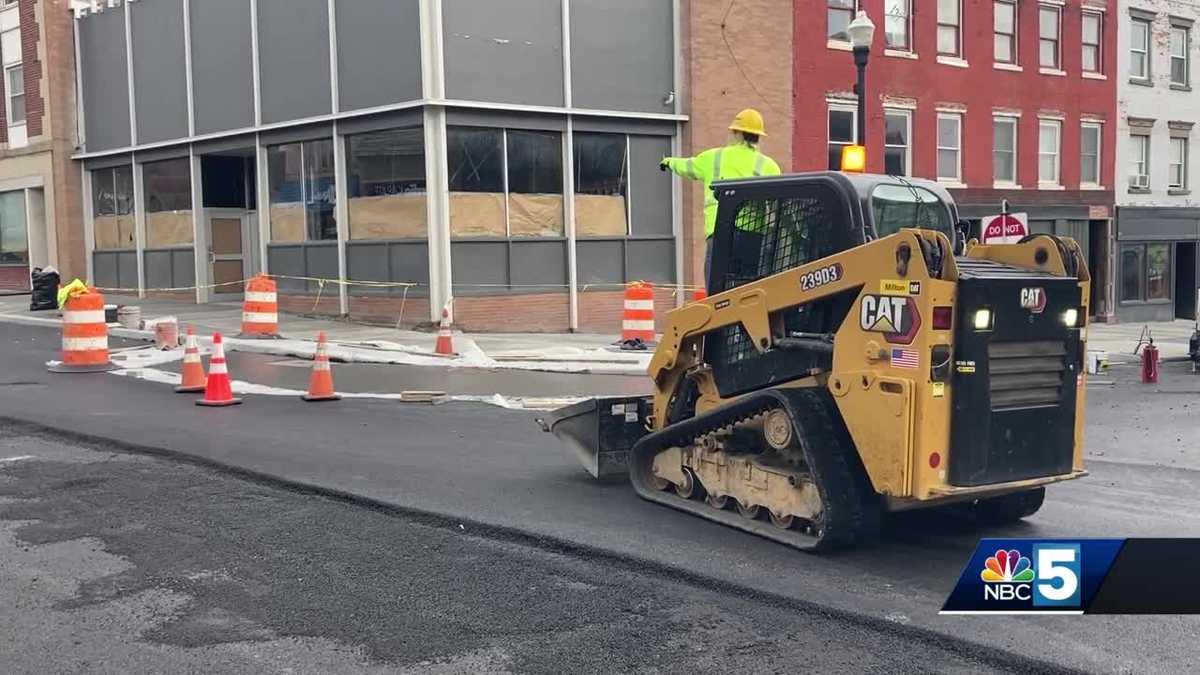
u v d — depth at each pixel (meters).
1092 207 29.69
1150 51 31.03
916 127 25.91
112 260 26.61
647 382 13.80
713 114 21.53
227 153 23.64
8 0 28.28
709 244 7.04
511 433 9.88
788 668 4.42
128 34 25.11
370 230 19.89
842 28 24.38
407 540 6.30
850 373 5.69
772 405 6.15
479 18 19.02
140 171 25.48
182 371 12.98
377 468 8.19
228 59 22.52
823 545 5.84
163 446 8.84
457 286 19.12
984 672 4.38
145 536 6.34
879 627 4.87
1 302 25.86
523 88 19.59
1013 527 6.62
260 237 22.05
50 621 4.95
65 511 6.89
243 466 8.12
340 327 19.34
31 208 28.41
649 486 7.27
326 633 4.82
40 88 27.47
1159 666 4.41
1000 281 5.54
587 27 20.25
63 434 9.40
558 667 4.44
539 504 7.09
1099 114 29.81
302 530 6.50
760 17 22.22
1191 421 12.01
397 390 12.75
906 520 6.75
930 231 5.43
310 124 20.70
